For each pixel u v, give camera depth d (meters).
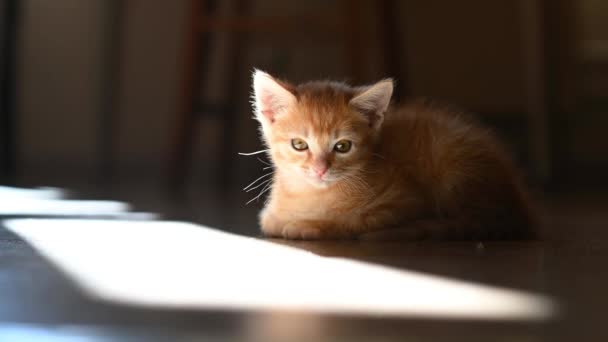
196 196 1.37
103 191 1.39
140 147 1.87
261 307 0.72
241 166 1.84
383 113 1.00
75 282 0.77
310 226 0.96
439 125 1.00
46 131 1.83
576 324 0.69
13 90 1.73
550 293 0.75
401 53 1.54
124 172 1.86
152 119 1.86
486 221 0.97
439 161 0.99
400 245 0.92
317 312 0.71
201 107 1.58
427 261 0.84
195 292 0.75
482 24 1.90
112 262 0.83
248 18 1.44
